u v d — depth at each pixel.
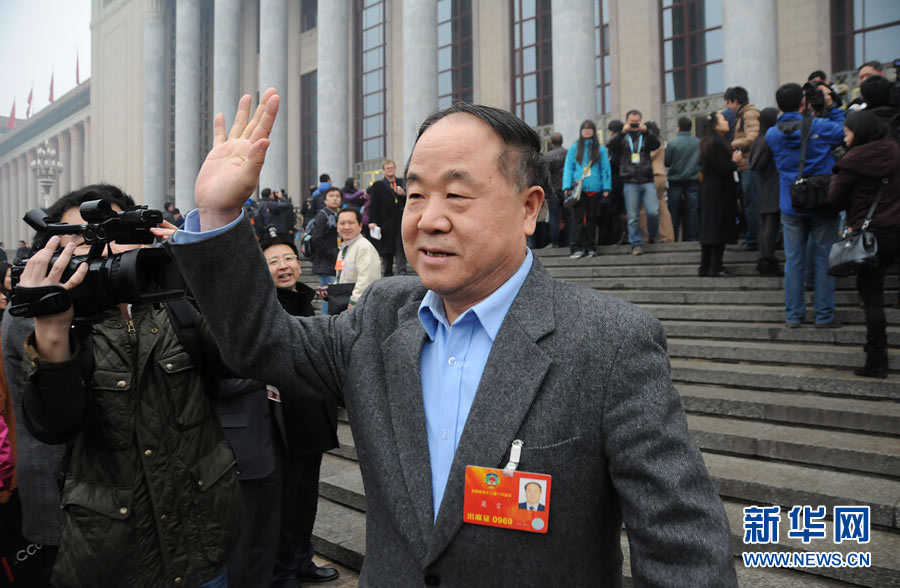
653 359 1.02
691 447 0.98
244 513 2.65
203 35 30.44
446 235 1.08
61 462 1.87
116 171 32.19
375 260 5.42
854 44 13.44
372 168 22.33
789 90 5.03
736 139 7.26
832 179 4.19
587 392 1.01
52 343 1.55
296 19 25.69
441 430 1.12
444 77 20.45
